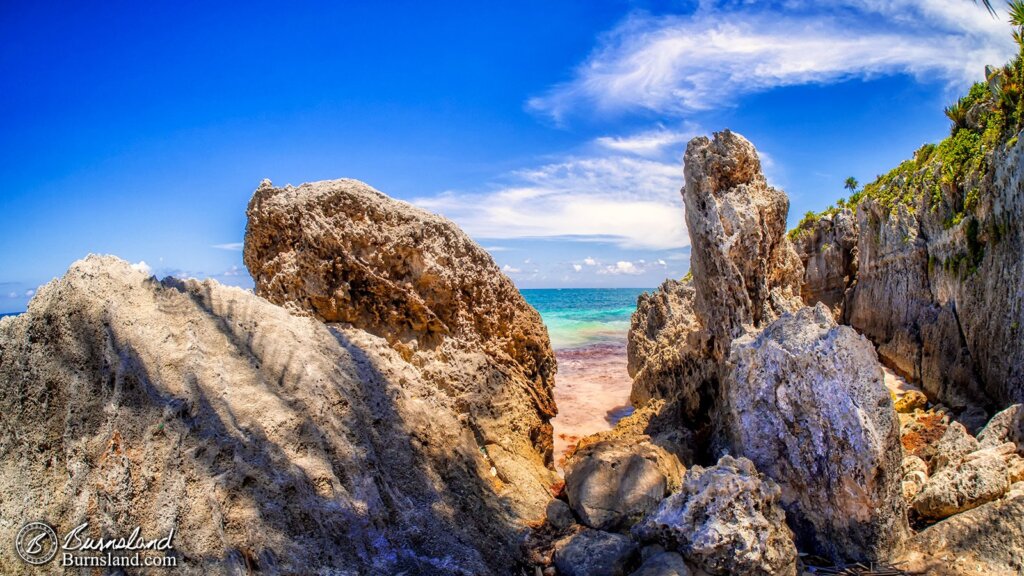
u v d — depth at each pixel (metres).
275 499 5.84
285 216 9.58
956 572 6.35
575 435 14.39
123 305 6.70
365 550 6.16
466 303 10.80
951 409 12.66
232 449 5.91
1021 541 6.36
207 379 6.47
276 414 6.57
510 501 8.23
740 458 6.96
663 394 12.69
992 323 11.84
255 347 7.33
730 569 6.23
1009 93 12.76
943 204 14.77
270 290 9.63
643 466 7.70
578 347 30.75
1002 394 11.35
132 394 5.98
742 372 7.77
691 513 6.43
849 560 6.94
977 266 12.84
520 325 11.96
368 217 10.05
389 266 10.10
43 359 6.07
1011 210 11.20
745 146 9.59
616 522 7.22
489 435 9.35
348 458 6.71
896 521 6.88
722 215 9.30
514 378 11.02
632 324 18.14
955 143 17.73
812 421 7.11
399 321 10.07
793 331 7.51
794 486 7.40
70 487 5.46
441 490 7.47
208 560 5.16
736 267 9.18
